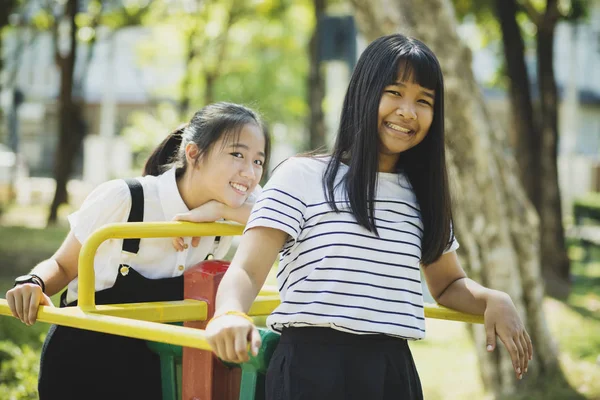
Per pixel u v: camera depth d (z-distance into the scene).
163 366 3.32
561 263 11.68
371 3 6.27
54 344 3.35
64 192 16.39
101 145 31.03
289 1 20.34
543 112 11.88
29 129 33.88
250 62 24.94
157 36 23.06
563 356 7.14
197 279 3.18
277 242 2.64
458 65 6.28
